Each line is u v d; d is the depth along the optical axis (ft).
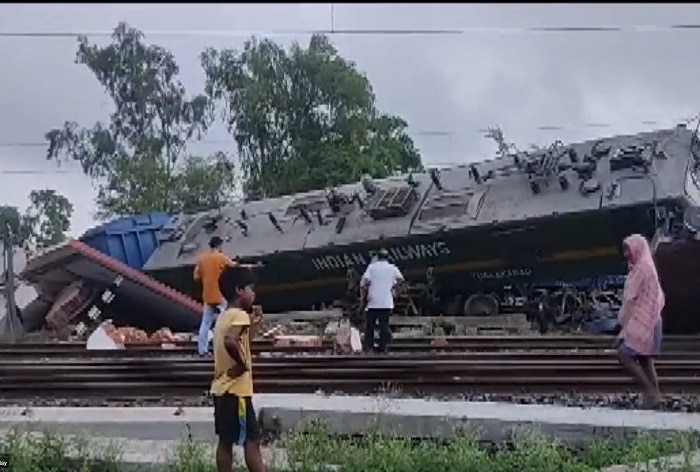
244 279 24.91
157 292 84.23
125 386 42.57
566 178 78.74
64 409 35.65
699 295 68.13
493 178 83.15
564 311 80.84
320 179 179.01
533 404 35.22
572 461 26.43
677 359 47.67
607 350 54.03
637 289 34.81
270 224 90.43
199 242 93.04
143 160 188.75
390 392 39.52
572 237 78.02
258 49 191.21
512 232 79.51
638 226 75.41
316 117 188.65
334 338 59.21
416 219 83.61
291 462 25.81
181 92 198.59
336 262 86.33
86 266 84.84
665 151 76.38
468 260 82.53
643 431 27.99
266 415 31.89
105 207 191.72
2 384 43.14
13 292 88.38
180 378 44.11
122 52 198.29
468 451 26.58
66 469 26.32
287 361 47.39
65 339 79.71
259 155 191.52
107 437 30.40
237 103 190.19
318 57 187.93
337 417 30.78
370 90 189.37
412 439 29.86
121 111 199.41
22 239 188.75
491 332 77.61
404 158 193.47
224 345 24.21
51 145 197.57
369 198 87.81
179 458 26.32
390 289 56.03
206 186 186.19
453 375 43.24
